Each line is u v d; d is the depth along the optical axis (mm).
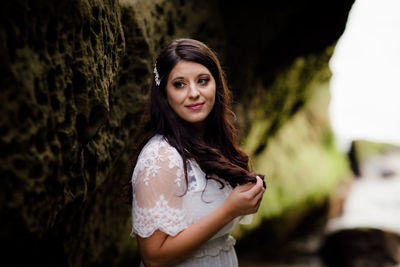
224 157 1587
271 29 3580
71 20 1367
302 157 6809
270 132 5301
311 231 6570
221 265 1589
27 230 1264
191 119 1527
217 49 3266
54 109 1332
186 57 1504
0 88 1106
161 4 2488
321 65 5102
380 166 11281
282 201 5848
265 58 3881
